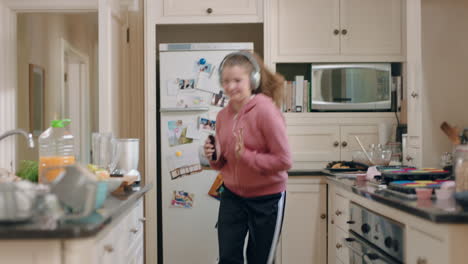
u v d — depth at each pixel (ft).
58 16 14.24
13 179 5.21
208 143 6.74
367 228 6.48
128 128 11.65
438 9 8.42
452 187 5.45
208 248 10.25
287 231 9.86
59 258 3.77
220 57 10.27
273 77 6.84
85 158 15.43
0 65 11.15
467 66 8.13
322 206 9.82
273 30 10.99
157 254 10.65
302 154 10.87
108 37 8.81
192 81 10.28
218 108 10.23
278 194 6.54
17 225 3.79
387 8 11.02
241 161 6.43
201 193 10.25
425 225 4.66
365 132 10.94
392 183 6.14
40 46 13.20
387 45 11.02
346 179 8.11
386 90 10.99
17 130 5.76
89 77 15.71
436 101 8.43
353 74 10.98
